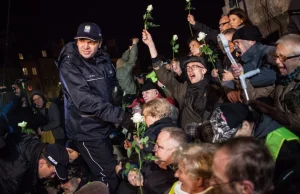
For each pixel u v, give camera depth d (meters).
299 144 2.61
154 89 4.98
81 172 4.38
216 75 4.26
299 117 2.87
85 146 4.32
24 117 7.05
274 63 3.59
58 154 3.80
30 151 3.77
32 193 3.94
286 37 3.20
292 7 5.38
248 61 4.00
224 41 3.54
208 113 4.09
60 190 4.30
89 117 4.28
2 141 3.55
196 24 5.73
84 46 4.17
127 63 5.94
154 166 3.55
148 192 3.45
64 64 4.23
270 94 3.55
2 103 6.91
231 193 1.95
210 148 2.57
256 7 6.52
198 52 5.29
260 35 4.09
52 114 7.02
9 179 3.64
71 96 4.20
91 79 4.24
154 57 4.77
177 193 2.70
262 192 1.94
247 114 2.71
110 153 4.38
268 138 2.64
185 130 4.10
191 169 2.51
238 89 3.62
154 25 4.82
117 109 4.14
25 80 7.58
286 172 2.45
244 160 1.93
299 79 3.13
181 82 5.18
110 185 4.33
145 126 3.86
